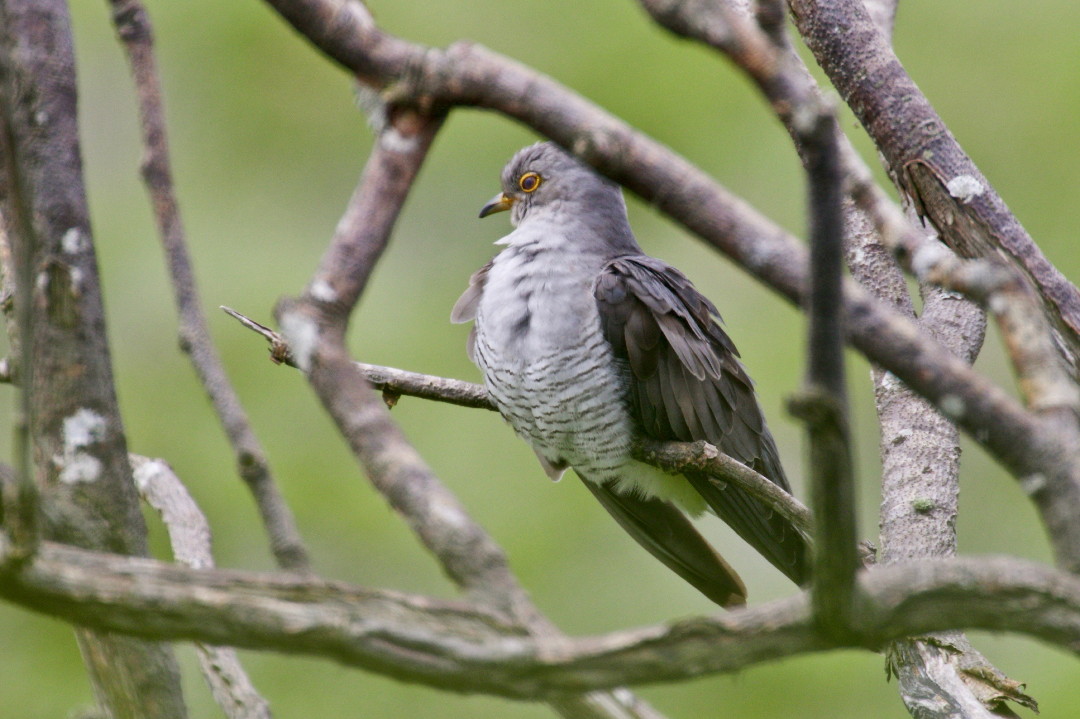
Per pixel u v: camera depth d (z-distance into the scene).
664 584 11.62
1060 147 13.05
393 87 3.49
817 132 2.73
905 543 6.42
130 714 4.04
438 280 13.41
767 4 3.07
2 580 3.12
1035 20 13.61
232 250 13.45
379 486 3.25
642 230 13.51
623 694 3.38
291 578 3.17
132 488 4.18
